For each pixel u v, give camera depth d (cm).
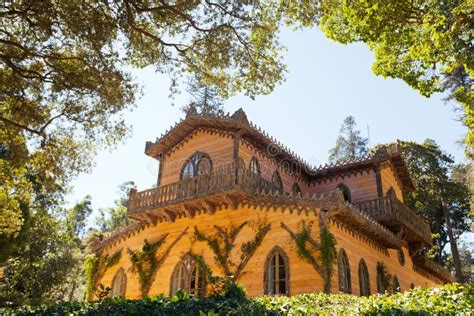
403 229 2305
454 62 1072
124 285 2136
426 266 2720
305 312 803
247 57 1482
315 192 2614
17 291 2977
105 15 1230
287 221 1711
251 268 1725
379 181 2409
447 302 810
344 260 1695
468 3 1008
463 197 3594
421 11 1188
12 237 2620
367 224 1795
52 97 1484
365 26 1282
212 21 1380
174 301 925
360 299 1070
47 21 1201
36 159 1644
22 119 1488
